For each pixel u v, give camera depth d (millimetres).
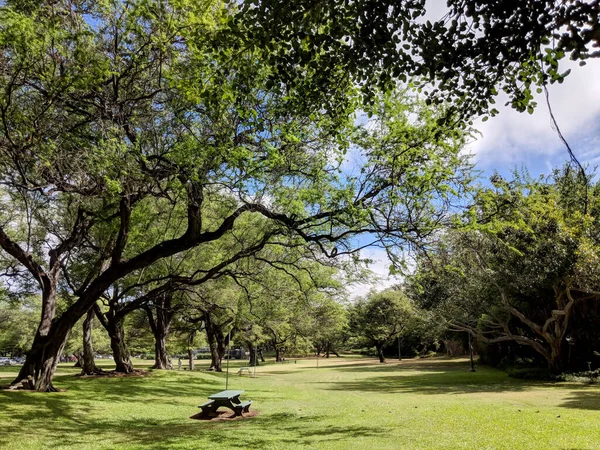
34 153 10086
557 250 22016
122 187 10547
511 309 26250
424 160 11125
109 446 8922
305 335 48031
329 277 21281
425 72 4918
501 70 4664
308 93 6043
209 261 23609
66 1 10016
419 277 13414
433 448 7949
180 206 17906
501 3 4055
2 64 9359
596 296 23375
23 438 9438
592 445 7730
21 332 50438
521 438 8555
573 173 23000
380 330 57969
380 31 4703
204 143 10383
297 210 11805
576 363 26625
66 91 9570
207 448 8547
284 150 11117
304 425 11422
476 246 25438
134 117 10750
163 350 30578
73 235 17094
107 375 22812
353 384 26859
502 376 29391
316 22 4812
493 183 14812
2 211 17578
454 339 48219
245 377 32406
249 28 4902
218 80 6988
